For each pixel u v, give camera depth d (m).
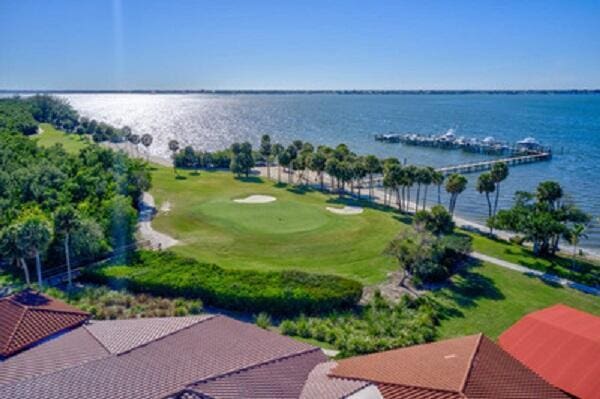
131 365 18.88
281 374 19.56
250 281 35.28
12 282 37.41
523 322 27.34
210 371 18.80
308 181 85.69
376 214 61.31
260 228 53.59
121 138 138.50
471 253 47.41
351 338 29.25
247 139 168.50
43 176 55.88
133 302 33.84
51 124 162.00
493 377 18.92
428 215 44.66
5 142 76.88
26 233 33.78
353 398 17.48
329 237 50.91
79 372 18.33
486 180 57.91
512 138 156.25
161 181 80.25
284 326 30.86
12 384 17.77
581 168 103.00
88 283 37.78
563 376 22.80
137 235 50.03
